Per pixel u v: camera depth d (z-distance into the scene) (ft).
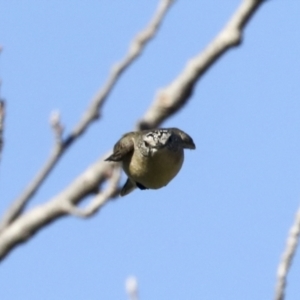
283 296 33.32
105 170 40.70
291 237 33.37
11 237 38.68
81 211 39.29
